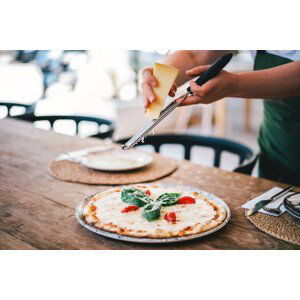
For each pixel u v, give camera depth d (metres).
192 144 2.01
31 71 6.71
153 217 0.97
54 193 1.26
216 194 1.27
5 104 2.95
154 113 1.09
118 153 1.74
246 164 1.51
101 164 1.54
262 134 1.83
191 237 0.90
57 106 5.15
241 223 1.04
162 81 1.09
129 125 4.52
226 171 1.53
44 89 5.16
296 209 1.03
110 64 4.91
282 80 1.15
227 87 1.09
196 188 1.27
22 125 2.36
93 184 1.35
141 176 1.44
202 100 1.13
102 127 2.48
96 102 5.19
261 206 1.13
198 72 1.12
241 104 5.93
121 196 1.10
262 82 1.15
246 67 4.57
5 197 1.21
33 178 1.41
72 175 1.44
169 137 2.03
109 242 0.93
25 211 1.10
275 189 1.30
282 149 1.71
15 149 1.83
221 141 1.92
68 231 0.98
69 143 1.96
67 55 4.96
